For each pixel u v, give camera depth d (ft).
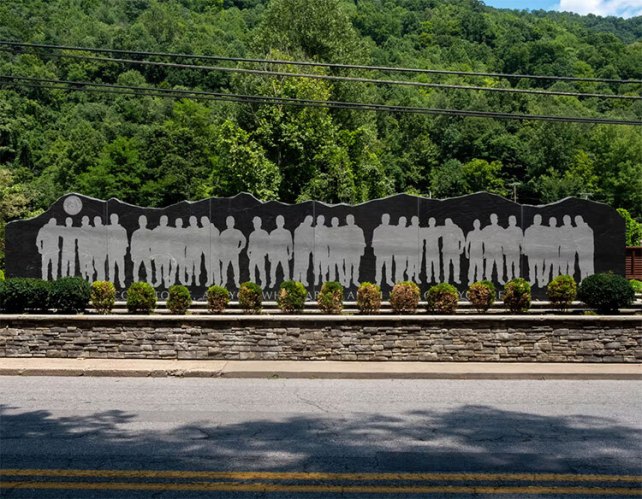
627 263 115.44
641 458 25.62
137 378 44.42
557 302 61.77
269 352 49.93
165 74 295.07
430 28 376.89
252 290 59.77
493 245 68.90
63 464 24.40
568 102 280.31
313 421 31.55
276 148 138.51
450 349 49.93
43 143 248.11
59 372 45.32
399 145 260.01
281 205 68.90
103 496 21.09
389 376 44.91
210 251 68.85
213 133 209.05
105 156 196.95
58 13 344.69
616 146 244.01
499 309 63.52
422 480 22.84
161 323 50.19
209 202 69.10
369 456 25.72
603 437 28.84
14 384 41.78
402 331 49.98
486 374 45.09
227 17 386.11
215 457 25.41
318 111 137.90
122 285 68.90
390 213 68.80
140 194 193.06
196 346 50.06
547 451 26.58
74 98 273.54
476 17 383.86
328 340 50.01
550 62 299.99
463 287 68.64
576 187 244.22
